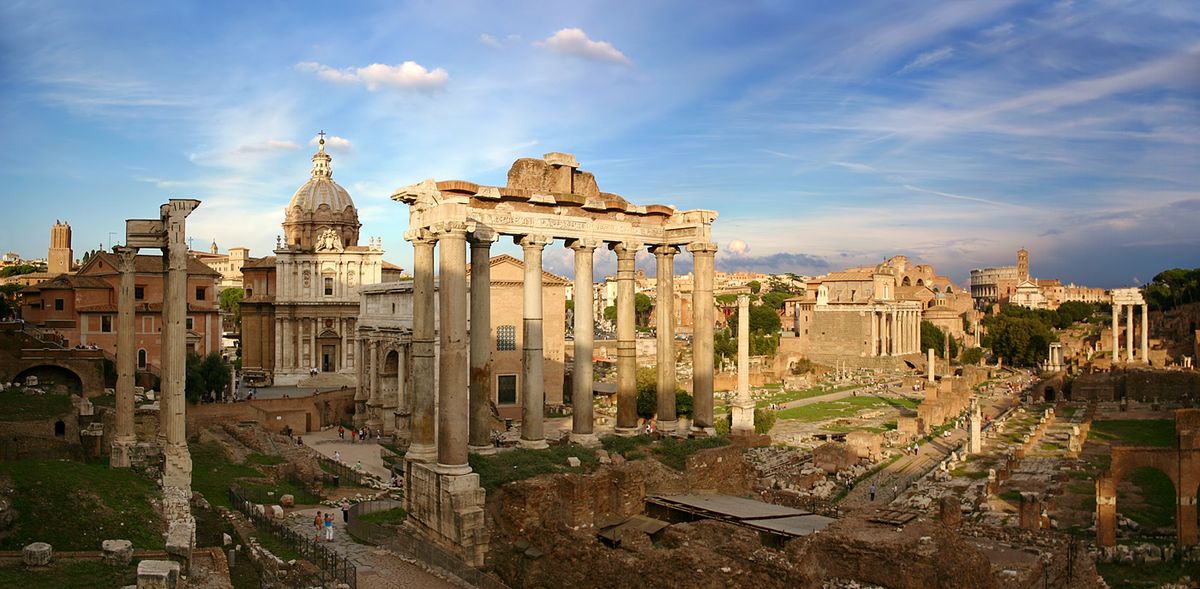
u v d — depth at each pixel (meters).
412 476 43.19
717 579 31.95
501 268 110.62
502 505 39.81
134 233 53.78
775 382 186.62
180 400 51.53
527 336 47.09
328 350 131.12
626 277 51.78
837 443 94.56
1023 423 125.62
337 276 130.38
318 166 143.75
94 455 58.97
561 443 51.59
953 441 108.75
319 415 102.56
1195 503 56.88
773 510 41.75
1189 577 50.34
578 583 35.59
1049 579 39.12
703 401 52.66
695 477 46.41
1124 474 57.03
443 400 40.56
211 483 60.50
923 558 33.84
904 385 181.75
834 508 44.12
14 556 32.25
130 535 37.38
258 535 44.78
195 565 33.56
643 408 109.44
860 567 35.09
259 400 96.12
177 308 52.19
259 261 140.75
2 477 40.28
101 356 85.19
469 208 43.84
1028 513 57.22
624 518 41.34
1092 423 123.88
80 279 104.00
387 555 42.25
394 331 94.38
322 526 49.59
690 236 52.34
